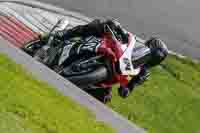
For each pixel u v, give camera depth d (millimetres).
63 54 37781
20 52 31375
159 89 52781
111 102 45094
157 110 48469
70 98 27703
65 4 62375
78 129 22859
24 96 22625
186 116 50094
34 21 54250
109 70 38094
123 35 39562
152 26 68375
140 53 40375
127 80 39594
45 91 25766
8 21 50656
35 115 21094
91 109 29234
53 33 40594
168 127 46438
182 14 73500
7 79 23594
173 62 61188
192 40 69750
